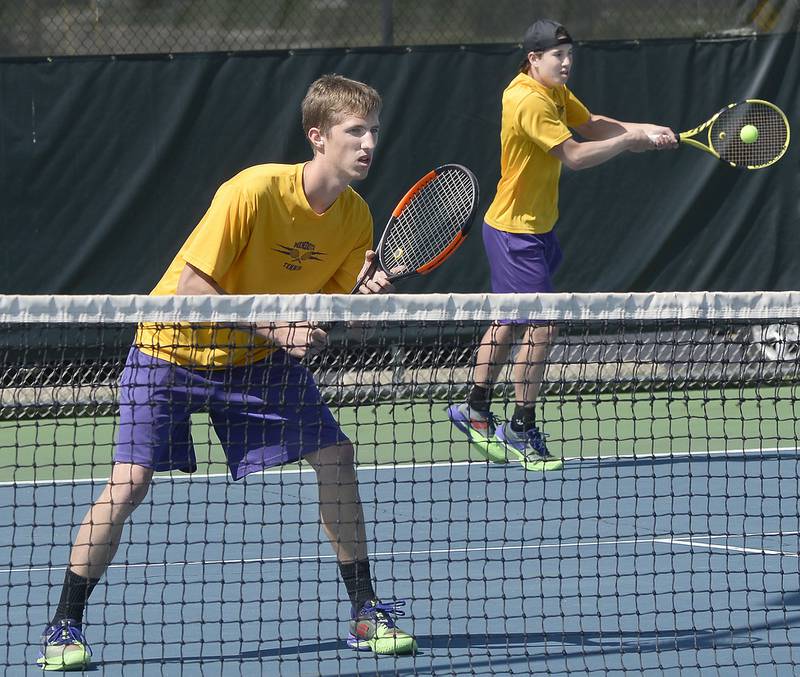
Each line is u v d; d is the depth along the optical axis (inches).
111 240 911.7
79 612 397.1
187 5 935.7
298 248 408.5
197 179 922.7
